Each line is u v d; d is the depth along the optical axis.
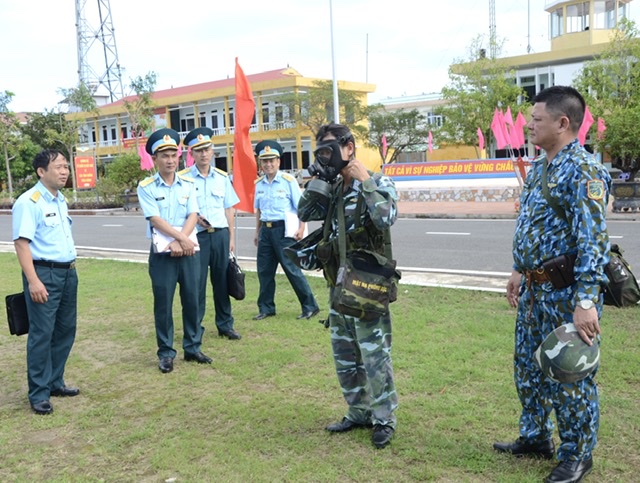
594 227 2.63
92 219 22.84
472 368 4.51
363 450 3.40
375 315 3.23
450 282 7.61
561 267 2.77
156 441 3.65
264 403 4.14
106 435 3.77
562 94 2.76
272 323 6.14
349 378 3.56
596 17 33.28
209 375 4.77
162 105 44.03
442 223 15.41
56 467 3.39
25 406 4.30
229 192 5.82
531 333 3.01
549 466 3.14
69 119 46.59
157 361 5.16
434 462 3.22
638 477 2.99
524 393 3.15
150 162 23.91
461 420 3.68
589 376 2.88
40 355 4.17
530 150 32.12
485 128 29.19
